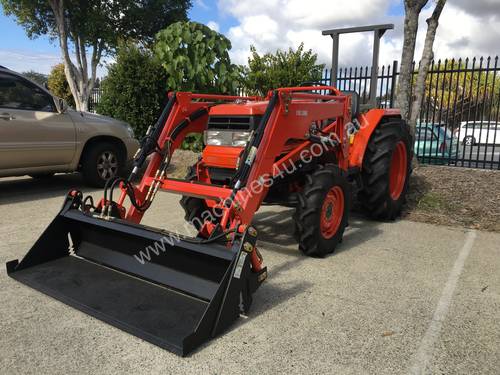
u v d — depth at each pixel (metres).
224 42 9.52
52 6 14.49
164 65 9.21
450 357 2.50
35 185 7.55
